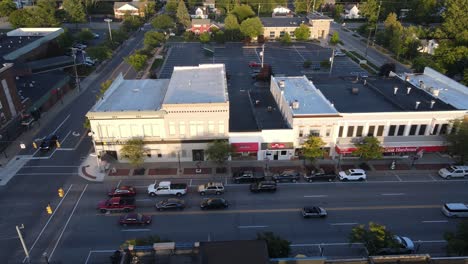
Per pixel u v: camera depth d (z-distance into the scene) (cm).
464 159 5856
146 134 5956
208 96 6122
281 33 14512
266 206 5094
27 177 5719
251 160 6200
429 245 4391
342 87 7438
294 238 4494
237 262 2659
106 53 11025
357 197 5284
